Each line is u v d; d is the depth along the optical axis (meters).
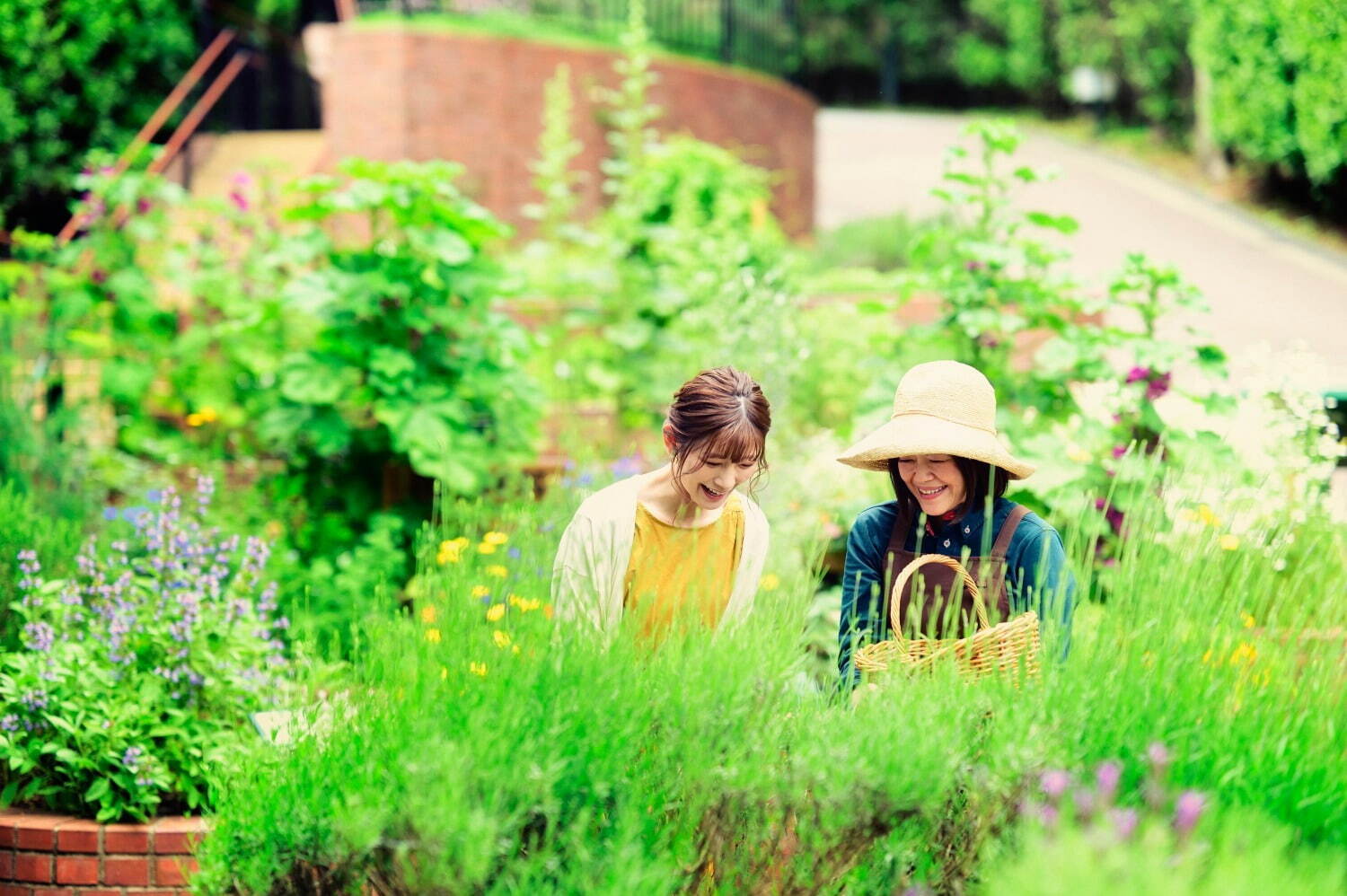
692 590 2.89
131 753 3.70
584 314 7.85
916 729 2.35
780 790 2.38
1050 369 5.27
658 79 14.55
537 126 13.66
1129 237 19.33
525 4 15.21
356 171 5.94
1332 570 3.47
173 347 6.88
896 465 3.16
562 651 2.61
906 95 40.94
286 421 5.75
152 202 7.69
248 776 2.75
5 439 5.83
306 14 17.14
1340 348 12.59
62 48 13.07
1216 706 2.51
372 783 2.42
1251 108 19.81
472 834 2.14
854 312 7.64
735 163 9.70
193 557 4.29
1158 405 5.10
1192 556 2.93
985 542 2.95
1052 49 33.84
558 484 4.92
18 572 4.34
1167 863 1.93
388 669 2.81
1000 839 2.30
